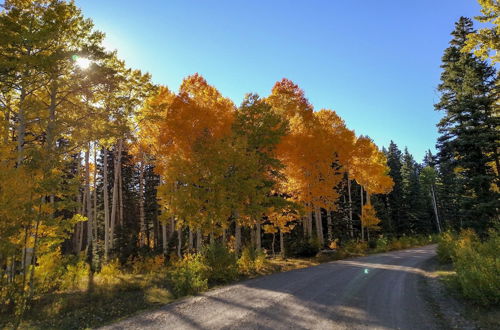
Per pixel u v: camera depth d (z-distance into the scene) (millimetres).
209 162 15703
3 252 9078
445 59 24172
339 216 36312
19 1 13125
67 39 13938
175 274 12516
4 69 11461
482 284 8102
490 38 12242
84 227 38375
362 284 11430
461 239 16734
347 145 26203
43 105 14453
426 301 8914
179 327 6715
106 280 13219
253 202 17500
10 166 10516
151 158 26000
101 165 36250
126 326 6988
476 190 20094
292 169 22891
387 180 34750
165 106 18469
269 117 19000
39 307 9859
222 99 21250
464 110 21109
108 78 14641
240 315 7473
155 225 38438
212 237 15711
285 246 25172
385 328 6465
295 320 6996
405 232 51031
